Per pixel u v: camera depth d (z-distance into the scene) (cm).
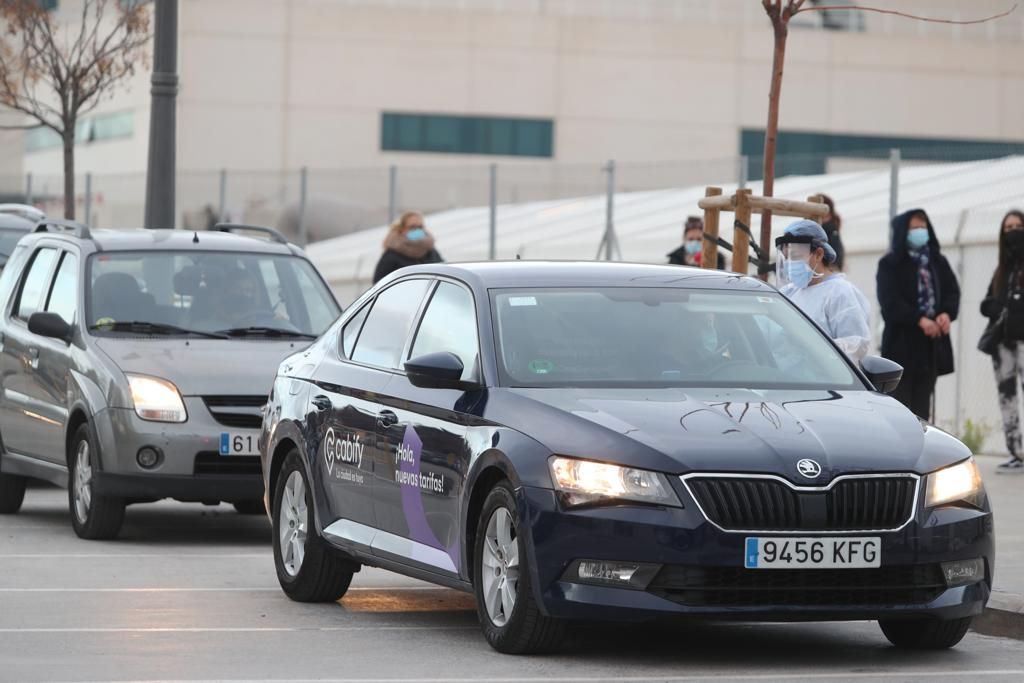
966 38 17250
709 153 16938
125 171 15988
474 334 2098
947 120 17162
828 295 2783
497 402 1981
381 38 16525
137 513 3569
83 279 3231
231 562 2795
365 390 2252
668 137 16912
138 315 3188
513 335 2072
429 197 16438
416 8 16575
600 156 16825
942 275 3738
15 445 3391
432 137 16625
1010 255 3909
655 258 5775
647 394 1981
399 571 2148
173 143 4309
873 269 5041
